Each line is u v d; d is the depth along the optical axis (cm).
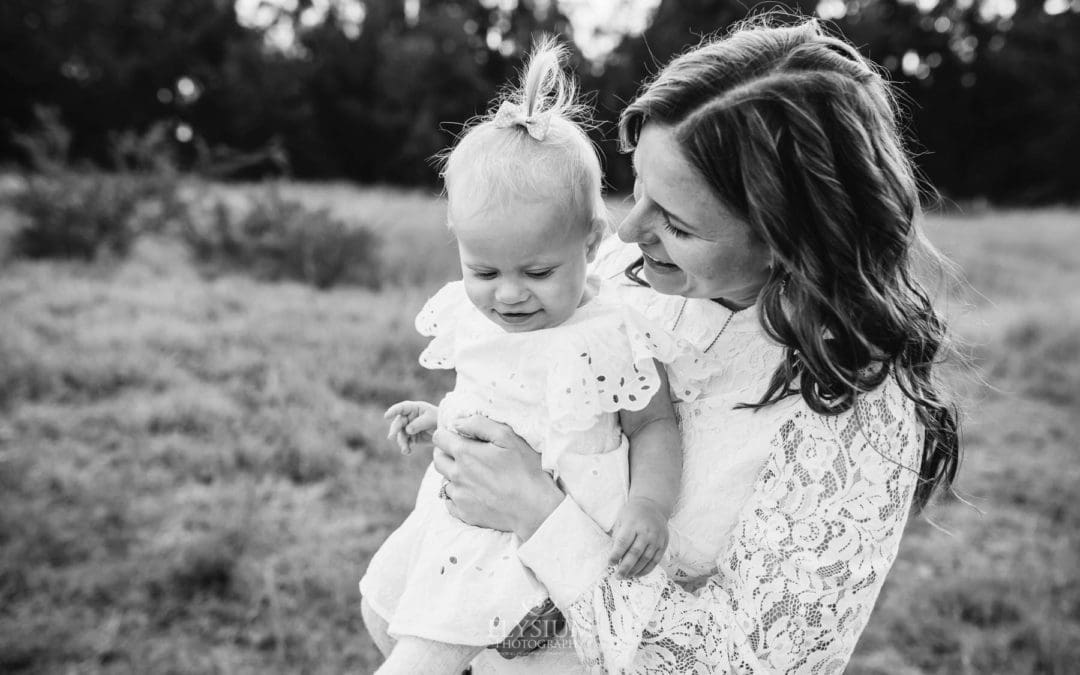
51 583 386
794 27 135
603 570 137
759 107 121
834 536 131
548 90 159
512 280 150
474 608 145
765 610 133
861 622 137
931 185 161
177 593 398
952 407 152
